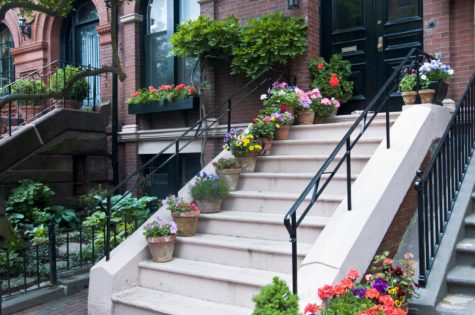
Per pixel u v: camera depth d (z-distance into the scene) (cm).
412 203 471
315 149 583
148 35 959
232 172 561
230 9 816
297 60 725
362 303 310
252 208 529
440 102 561
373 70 712
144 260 482
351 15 737
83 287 550
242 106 796
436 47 621
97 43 1070
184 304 414
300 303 332
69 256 604
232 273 421
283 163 577
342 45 742
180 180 900
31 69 1123
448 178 448
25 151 773
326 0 757
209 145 828
